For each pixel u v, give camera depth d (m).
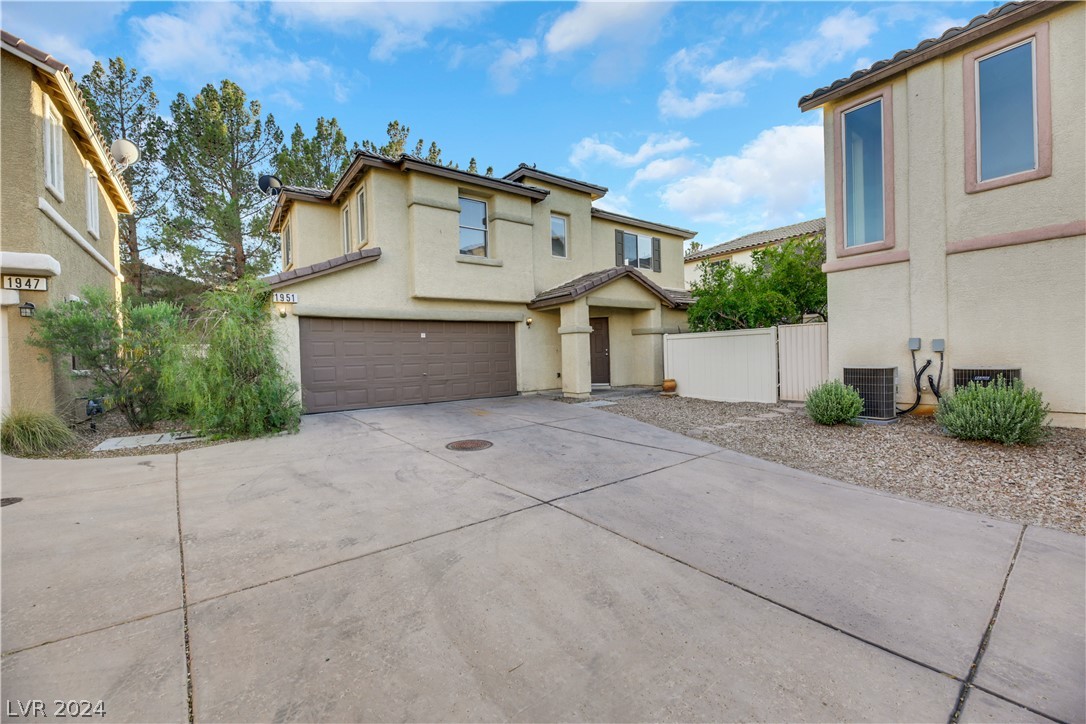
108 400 7.69
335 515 4.21
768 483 5.11
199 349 7.36
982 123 7.09
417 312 11.30
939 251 7.41
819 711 1.96
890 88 7.88
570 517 4.17
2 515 4.17
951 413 6.33
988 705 1.99
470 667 2.25
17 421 6.51
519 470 5.64
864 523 3.99
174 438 7.45
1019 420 5.67
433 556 3.42
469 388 12.25
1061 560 3.26
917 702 2.01
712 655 2.33
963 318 7.25
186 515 4.20
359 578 3.10
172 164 17.08
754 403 10.36
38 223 7.51
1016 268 6.80
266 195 18.27
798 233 20.72
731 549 3.53
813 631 2.53
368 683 2.14
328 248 13.59
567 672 2.22
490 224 12.53
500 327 12.84
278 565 3.27
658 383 14.59
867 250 8.20
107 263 11.81
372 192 10.86
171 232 16.66
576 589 2.97
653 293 14.27
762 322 11.16
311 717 1.94
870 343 8.20
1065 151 6.38
